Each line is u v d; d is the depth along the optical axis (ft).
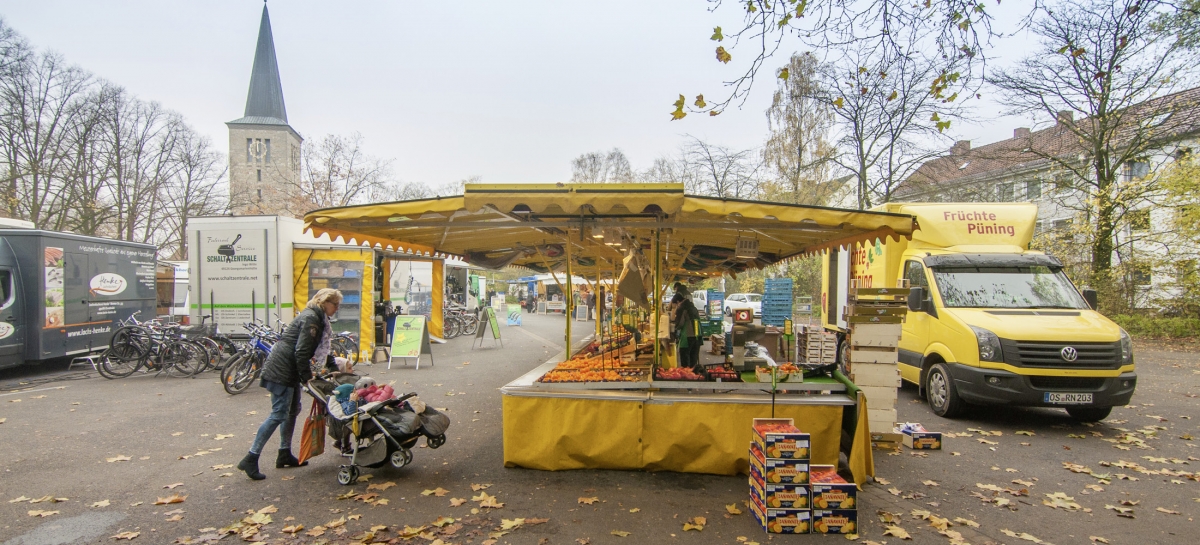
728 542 13.21
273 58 199.21
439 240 25.38
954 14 15.79
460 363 43.45
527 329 77.71
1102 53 58.39
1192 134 62.85
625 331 31.04
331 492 16.20
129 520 14.33
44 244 37.04
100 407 27.27
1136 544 13.52
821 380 18.39
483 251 30.73
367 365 41.96
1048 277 27.94
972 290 27.43
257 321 41.45
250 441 21.47
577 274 43.32
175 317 56.08
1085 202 67.00
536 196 15.17
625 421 17.40
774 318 49.52
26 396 30.04
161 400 28.96
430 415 17.99
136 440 21.50
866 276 33.45
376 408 16.84
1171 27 54.29
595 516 14.53
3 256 35.47
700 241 25.95
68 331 38.75
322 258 42.75
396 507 15.16
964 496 16.37
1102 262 65.46
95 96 92.07
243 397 29.73
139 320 46.03
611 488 16.37
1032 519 14.85
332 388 17.66
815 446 16.97
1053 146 77.82
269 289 41.45
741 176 95.91
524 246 28.94
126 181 100.78
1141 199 61.82
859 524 14.29
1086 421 25.75
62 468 18.21
